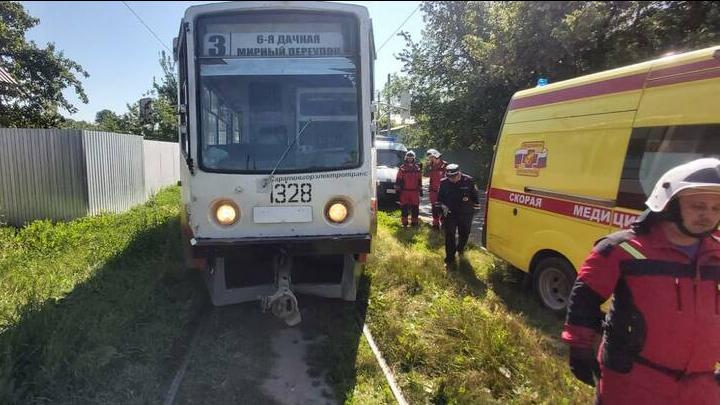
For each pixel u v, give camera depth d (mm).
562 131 5527
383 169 15812
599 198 4898
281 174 4660
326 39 4797
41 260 6781
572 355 2305
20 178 9898
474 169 26016
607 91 4949
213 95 4660
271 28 4734
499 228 6707
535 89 6172
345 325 5133
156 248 7578
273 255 4680
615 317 2242
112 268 6430
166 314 5098
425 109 24188
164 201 14086
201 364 4293
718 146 3783
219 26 4684
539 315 5711
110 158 11617
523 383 4086
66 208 10188
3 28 21391
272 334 4965
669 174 2141
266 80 4738
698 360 2105
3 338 3957
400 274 6699
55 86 24641
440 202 7750
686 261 2123
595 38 14867
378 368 4258
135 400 3574
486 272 7426
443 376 4133
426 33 23406
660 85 4371
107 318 4598
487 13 20281
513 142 6496
